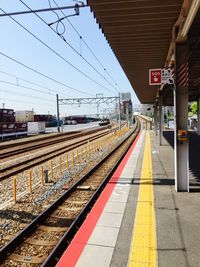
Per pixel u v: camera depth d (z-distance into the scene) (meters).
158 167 16.72
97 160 22.17
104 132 62.72
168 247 6.46
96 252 6.34
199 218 8.15
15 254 6.97
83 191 12.71
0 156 25.17
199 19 9.32
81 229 7.62
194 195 10.48
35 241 7.66
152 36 11.16
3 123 50.91
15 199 11.33
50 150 30.77
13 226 8.88
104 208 9.32
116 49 13.09
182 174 11.02
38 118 83.31
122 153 23.81
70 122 119.94
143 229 7.49
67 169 18.66
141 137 42.69
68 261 5.98
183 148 10.95
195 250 6.30
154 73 12.10
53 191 12.95
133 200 10.15
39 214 9.80
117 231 7.44
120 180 13.49
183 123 10.93
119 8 8.19
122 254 6.23
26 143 40.53
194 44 11.32
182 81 10.78
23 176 16.73
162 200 9.97
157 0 7.72
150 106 82.81
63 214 9.80
